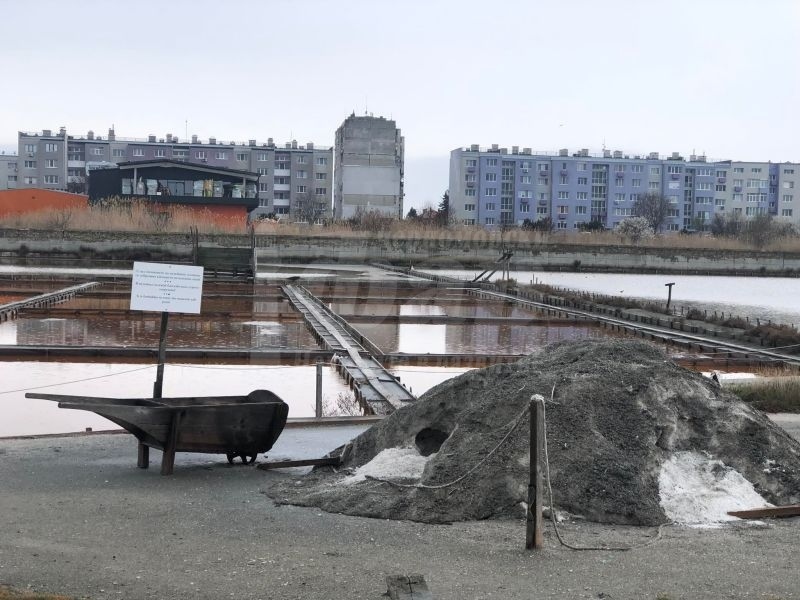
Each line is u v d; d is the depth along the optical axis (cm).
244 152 13388
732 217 12456
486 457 936
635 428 984
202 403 1208
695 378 1090
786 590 697
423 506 912
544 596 678
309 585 701
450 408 1091
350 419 1486
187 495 994
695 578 723
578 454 937
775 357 2605
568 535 841
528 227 9981
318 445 1300
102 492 1000
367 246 7581
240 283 5141
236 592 686
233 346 2652
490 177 13250
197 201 8219
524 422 953
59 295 3894
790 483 990
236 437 1132
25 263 6438
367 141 11688
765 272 7906
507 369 1129
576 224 13338
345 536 839
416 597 662
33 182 13262
